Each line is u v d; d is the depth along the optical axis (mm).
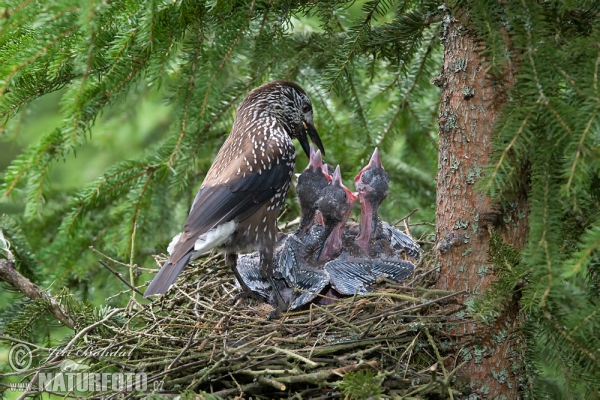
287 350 8047
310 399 7781
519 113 7125
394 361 8062
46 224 12977
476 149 8359
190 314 9781
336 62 9312
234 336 8867
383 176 10719
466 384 8273
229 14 9156
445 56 8664
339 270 9766
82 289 12477
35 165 9984
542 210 6992
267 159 10898
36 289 9805
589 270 8078
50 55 8047
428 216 12531
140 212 11648
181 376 8328
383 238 10664
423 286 8859
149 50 8828
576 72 6996
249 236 10688
